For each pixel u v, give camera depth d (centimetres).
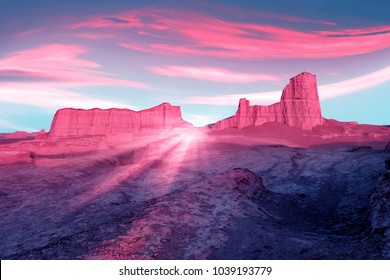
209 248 2383
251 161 8944
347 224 3300
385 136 14488
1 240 3497
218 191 3700
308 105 15912
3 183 6234
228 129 15600
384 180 3578
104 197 5178
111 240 2302
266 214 3531
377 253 2005
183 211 2975
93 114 14712
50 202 5059
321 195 5153
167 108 15862
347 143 13388
